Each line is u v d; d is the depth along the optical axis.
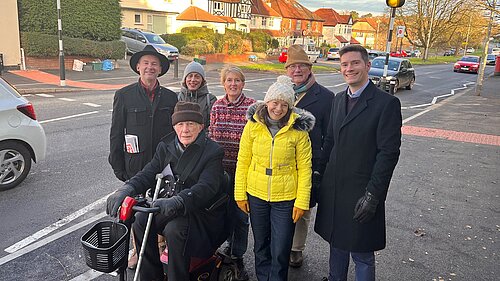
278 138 2.98
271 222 3.18
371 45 90.25
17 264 3.65
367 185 2.80
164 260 3.06
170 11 36.56
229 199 3.31
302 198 3.02
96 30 20.81
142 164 3.48
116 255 2.48
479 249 4.28
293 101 2.96
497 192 6.05
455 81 26.03
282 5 60.31
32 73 17.31
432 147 8.75
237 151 3.56
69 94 13.41
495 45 50.62
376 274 3.76
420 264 3.95
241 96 3.57
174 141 3.08
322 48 52.22
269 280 3.29
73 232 4.28
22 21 18.16
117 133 3.49
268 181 3.04
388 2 10.38
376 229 2.92
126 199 2.66
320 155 3.29
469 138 9.73
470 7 17.73
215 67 27.17
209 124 3.89
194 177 2.96
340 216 2.96
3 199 5.02
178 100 3.83
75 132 8.38
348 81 2.81
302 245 3.79
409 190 6.00
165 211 2.66
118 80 17.53
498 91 20.58
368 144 2.80
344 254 3.24
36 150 5.59
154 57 3.40
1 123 5.17
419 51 70.62
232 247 3.64
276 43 43.16
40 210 4.77
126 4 32.59
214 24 37.44
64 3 19.34
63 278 3.47
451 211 5.28
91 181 5.75
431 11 53.75
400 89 20.09
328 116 3.45
